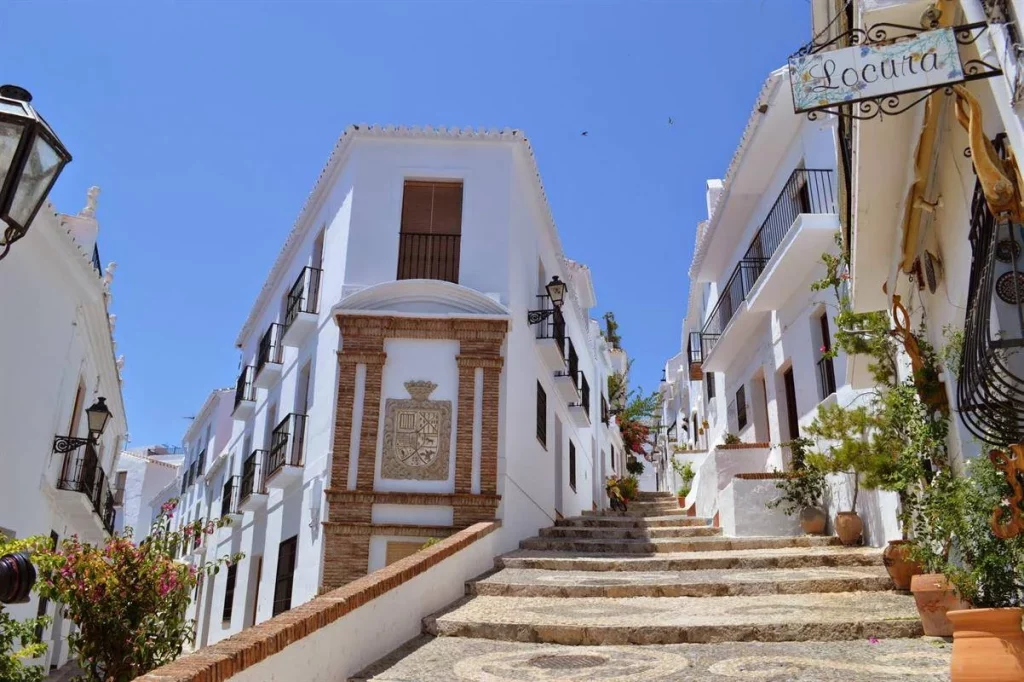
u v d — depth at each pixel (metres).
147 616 6.73
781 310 14.77
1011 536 5.27
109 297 16.48
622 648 6.76
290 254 18.20
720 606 8.05
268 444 17.22
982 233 4.74
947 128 5.78
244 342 23.81
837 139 8.23
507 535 12.09
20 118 4.36
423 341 12.89
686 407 31.67
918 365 7.46
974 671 4.73
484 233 13.80
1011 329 4.46
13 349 11.59
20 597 4.38
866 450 9.12
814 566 9.84
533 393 14.73
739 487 12.69
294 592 12.70
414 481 12.20
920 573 8.08
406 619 7.32
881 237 7.58
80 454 15.15
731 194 16.41
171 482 35.47
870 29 4.68
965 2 4.52
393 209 13.89
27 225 4.51
